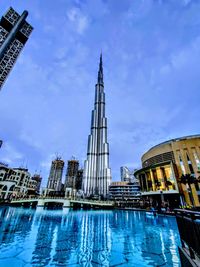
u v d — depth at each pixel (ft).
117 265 29.22
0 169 234.79
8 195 219.82
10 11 169.68
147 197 172.76
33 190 276.21
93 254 34.88
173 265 29.17
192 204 131.34
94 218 95.40
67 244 41.32
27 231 52.31
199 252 13.46
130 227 68.80
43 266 27.89
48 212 108.88
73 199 147.54
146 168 174.60
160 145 179.32
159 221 87.25
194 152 149.69
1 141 181.16
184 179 122.42
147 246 41.06
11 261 29.27
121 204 200.64
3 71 148.77
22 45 170.71
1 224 60.23
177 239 48.42
